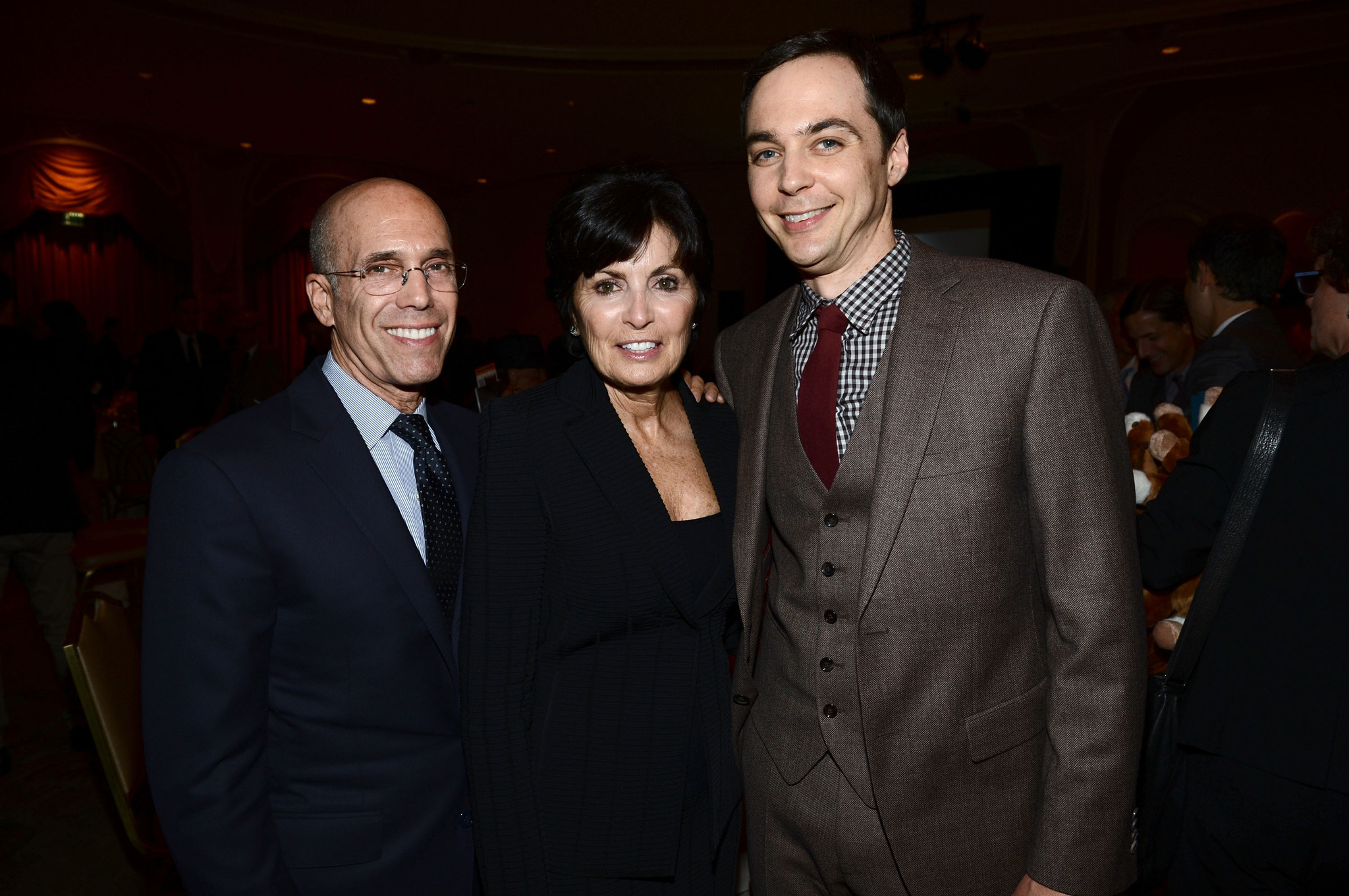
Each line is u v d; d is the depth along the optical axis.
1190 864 1.27
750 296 11.12
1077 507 1.06
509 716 1.25
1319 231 1.33
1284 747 1.13
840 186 1.18
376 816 1.18
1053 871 1.06
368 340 1.23
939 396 1.13
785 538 1.29
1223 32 6.64
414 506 1.30
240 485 1.12
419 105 8.78
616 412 1.38
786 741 1.28
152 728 1.09
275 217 10.85
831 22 6.75
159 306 10.43
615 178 1.29
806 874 1.31
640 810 1.29
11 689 3.66
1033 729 1.18
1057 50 7.06
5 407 2.95
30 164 9.18
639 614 1.32
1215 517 1.25
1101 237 8.49
